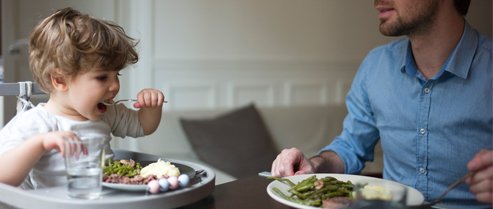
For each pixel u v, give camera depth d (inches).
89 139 33.5
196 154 113.8
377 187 32.0
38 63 38.8
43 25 39.1
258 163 112.7
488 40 52.4
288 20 147.2
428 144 53.6
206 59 136.7
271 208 34.9
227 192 39.0
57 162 37.9
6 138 37.2
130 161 39.7
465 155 51.9
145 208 31.8
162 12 130.0
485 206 50.8
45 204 31.4
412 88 54.5
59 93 39.6
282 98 149.0
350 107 62.8
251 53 143.0
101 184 33.4
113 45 38.8
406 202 31.3
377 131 61.5
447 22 50.7
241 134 119.5
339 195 36.7
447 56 52.0
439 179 53.8
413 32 51.3
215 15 136.7
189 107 136.1
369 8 159.9
